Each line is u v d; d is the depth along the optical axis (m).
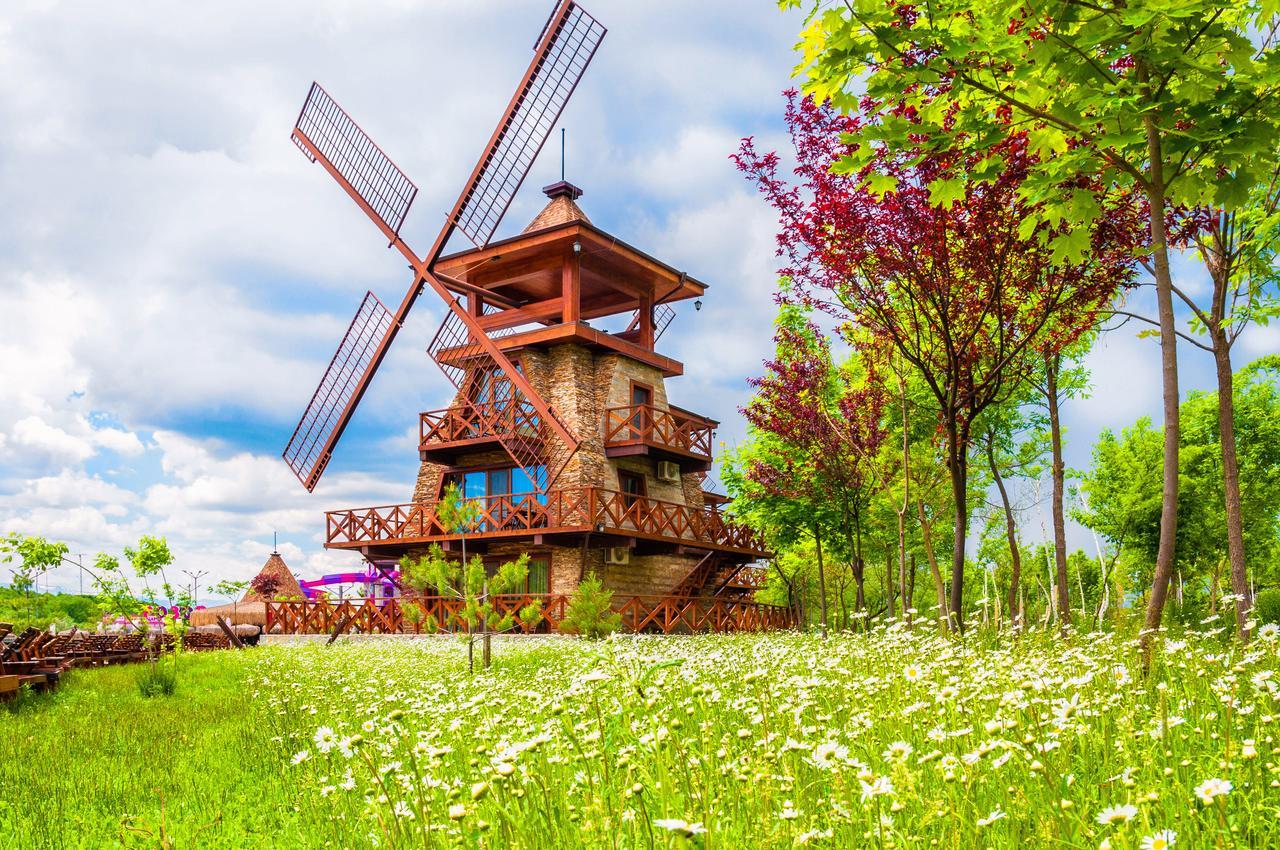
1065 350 17.91
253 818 6.46
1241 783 3.57
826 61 7.35
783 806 3.67
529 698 6.94
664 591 31.66
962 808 3.51
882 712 5.72
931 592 37.72
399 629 29.66
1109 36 6.55
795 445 25.09
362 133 33.31
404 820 4.15
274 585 45.19
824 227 13.39
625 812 3.72
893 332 13.65
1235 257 11.56
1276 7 7.55
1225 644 9.85
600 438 29.88
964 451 13.73
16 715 13.81
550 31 29.12
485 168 29.75
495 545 30.53
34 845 6.20
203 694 15.83
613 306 33.00
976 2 7.01
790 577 37.34
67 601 33.78
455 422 30.66
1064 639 11.11
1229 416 11.54
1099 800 3.69
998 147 10.85
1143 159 7.98
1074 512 33.12
